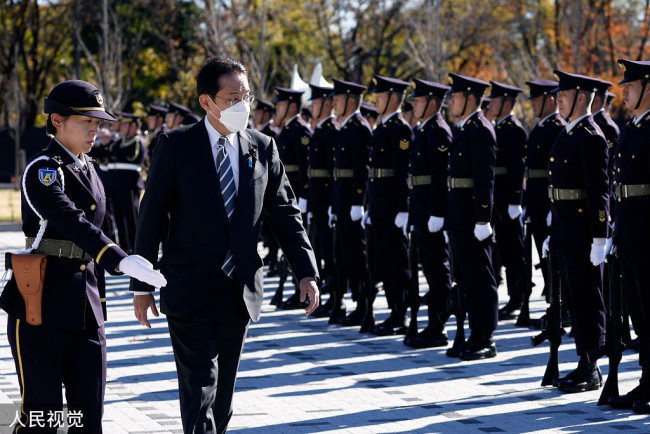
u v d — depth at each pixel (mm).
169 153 4941
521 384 7809
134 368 8422
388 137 10031
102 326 4895
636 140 6918
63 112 4777
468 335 10094
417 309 9562
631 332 10016
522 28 38219
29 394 4711
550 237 7715
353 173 10594
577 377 7570
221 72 4906
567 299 7715
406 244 10180
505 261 11156
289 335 10227
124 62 44438
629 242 6914
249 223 4957
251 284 4926
